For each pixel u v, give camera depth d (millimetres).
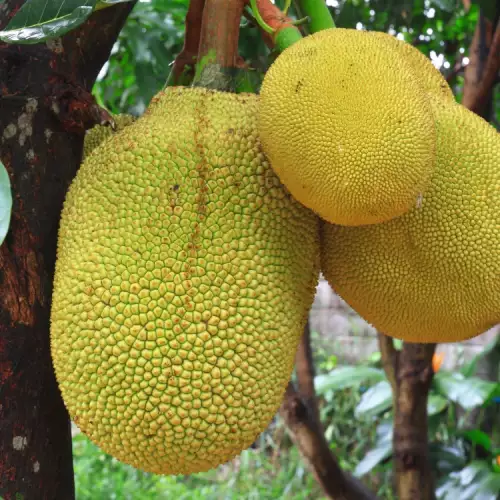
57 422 958
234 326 863
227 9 1002
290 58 868
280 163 858
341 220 869
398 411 1781
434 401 3062
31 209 941
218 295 861
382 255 977
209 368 848
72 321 859
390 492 3475
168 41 2260
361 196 829
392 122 813
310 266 973
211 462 890
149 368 836
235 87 1011
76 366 857
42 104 955
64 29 839
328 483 1834
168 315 843
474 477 2613
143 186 880
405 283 984
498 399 3125
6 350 916
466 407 2895
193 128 913
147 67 1994
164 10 2119
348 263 999
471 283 973
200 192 882
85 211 895
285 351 915
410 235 961
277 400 916
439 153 952
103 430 869
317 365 4473
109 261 856
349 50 846
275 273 911
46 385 944
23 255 930
